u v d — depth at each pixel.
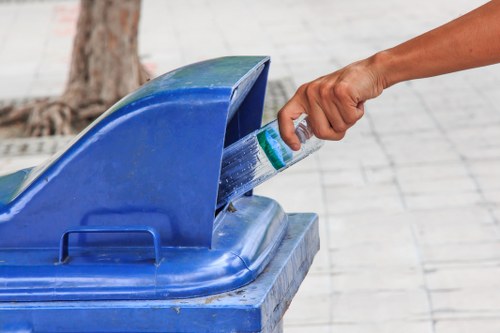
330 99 3.85
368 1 25.62
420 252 9.97
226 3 26.75
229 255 3.92
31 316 3.81
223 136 3.85
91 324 3.79
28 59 21.31
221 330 3.73
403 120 14.73
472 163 12.59
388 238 10.39
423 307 8.77
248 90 4.54
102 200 3.98
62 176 3.98
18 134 15.38
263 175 4.22
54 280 3.85
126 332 3.78
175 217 3.95
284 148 4.16
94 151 3.94
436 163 12.70
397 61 3.80
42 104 15.66
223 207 4.36
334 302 8.96
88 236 4.02
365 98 3.85
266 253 4.17
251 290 3.86
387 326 8.46
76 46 15.70
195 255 3.91
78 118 15.52
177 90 3.85
